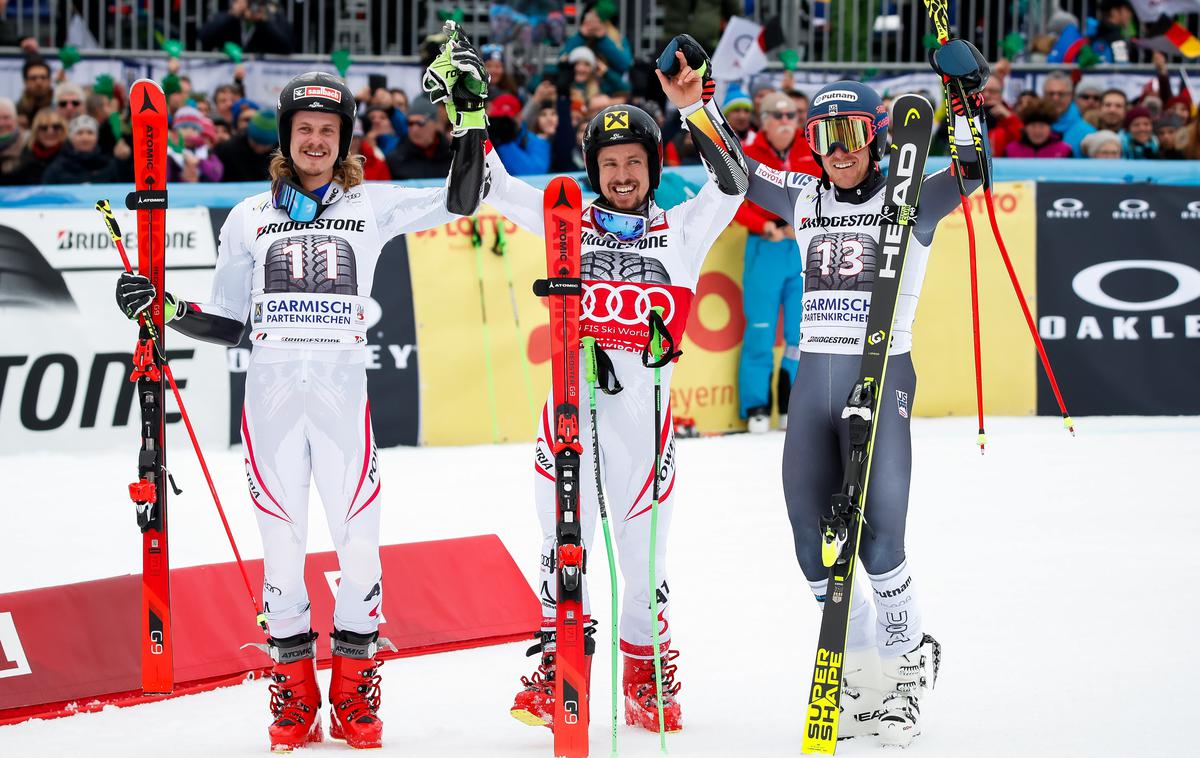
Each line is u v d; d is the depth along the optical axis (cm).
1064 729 744
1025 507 1333
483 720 787
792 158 1748
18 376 1622
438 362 1733
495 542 1020
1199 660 875
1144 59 2342
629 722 780
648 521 772
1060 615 980
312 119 747
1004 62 2100
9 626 837
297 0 2211
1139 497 1377
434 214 776
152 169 764
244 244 771
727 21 2186
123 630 860
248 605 914
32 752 729
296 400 743
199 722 792
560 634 711
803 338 784
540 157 1964
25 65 1956
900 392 761
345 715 744
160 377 749
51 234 1638
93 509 1337
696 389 1802
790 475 777
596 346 770
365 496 752
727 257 1809
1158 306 1903
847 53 2283
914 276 773
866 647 771
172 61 2048
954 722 762
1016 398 1883
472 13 2295
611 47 2073
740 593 1051
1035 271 1880
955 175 754
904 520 753
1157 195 1905
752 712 793
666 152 1942
